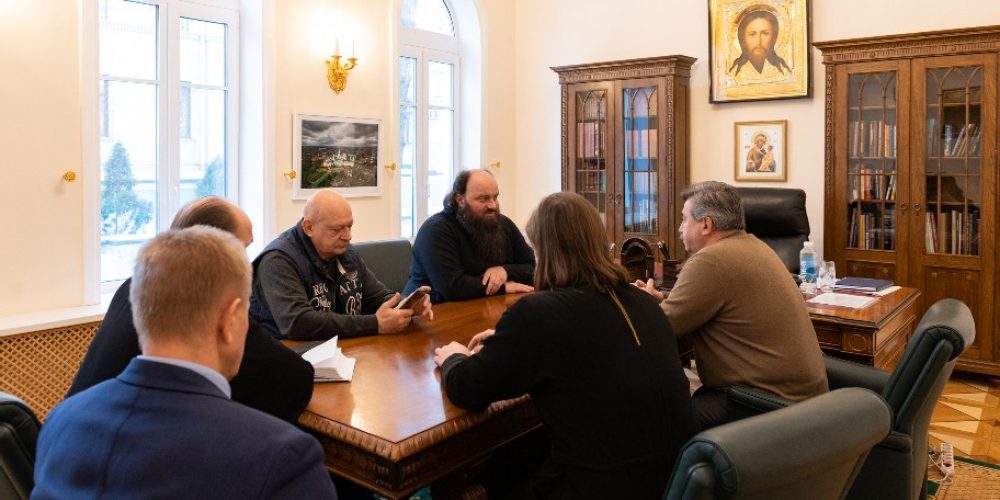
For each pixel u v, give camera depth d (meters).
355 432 1.63
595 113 6.02
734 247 2.39
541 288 1.84
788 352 2.31
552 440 1.72
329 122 5.14
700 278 2.36
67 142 3.90
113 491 1.00
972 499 3.06
